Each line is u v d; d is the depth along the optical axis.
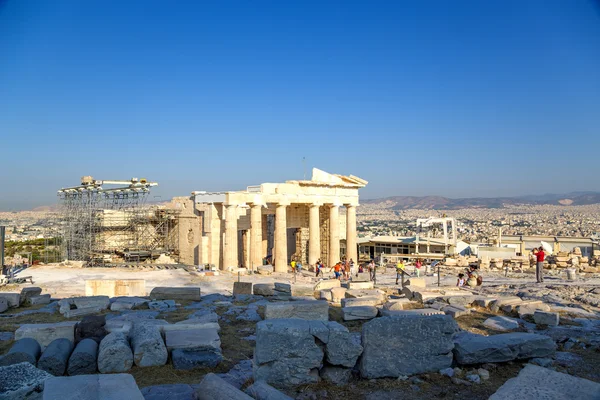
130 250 57.03
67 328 14.70
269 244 66.62
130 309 22.94
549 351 13.23
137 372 12.70
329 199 54.94
